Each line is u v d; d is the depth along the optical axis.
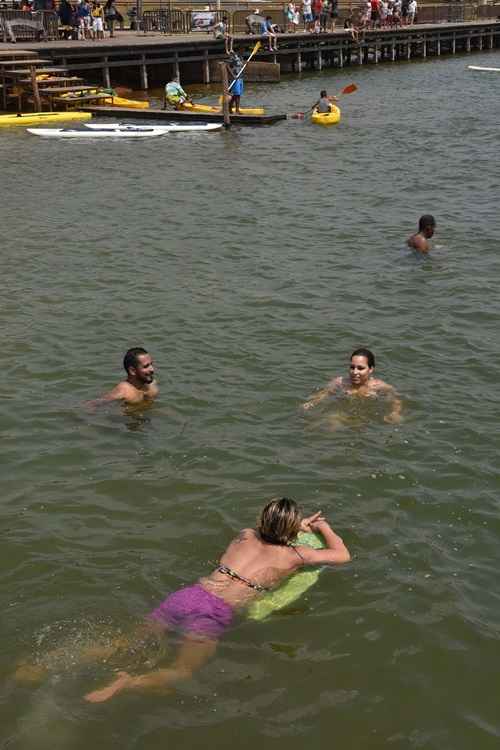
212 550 6.44
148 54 35.97
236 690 5.08
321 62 46.34
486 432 8.25
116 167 20.97
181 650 5.32
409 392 9.10
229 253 14.16
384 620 5.70
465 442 8.05
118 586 6.00
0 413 8.58
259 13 50.88
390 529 6.72
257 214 16.64
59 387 9.20
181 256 13.98
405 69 47.12
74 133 25.05
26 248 14.26
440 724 4.94
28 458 7.75
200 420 8.48
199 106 30.23
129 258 13.82
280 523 5.97
